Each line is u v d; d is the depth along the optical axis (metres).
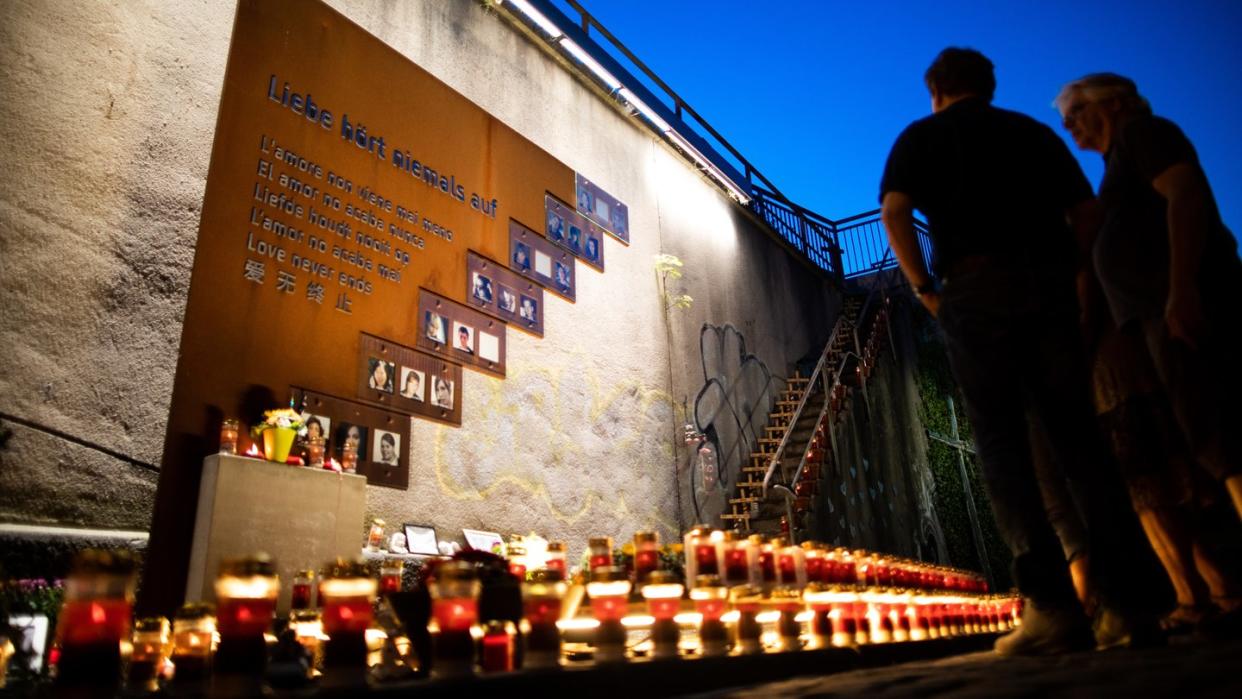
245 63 5.70
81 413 4.24
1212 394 2.33
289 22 6.12
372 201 6.40
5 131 4.26
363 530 4.99
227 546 4.22
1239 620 2.32
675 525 9.04
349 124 6.39
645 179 10.67
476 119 7.84
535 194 8.41
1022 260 2.33
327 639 1.45
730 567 2.29
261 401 5.13
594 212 9.36
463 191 7.41
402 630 2.25
